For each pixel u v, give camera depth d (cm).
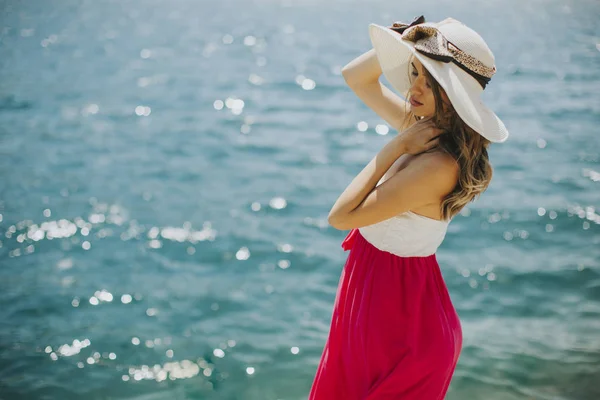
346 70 268
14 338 666
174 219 960
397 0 5491
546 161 1243
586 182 1116
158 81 2106
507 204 1012
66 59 2527
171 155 1298
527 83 2061
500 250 854
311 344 651
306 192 1084
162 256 847
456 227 928
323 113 1683
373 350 228
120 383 598
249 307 721
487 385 569
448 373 233
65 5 4972
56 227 928
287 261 830
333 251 859
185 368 618
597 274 782
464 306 714
